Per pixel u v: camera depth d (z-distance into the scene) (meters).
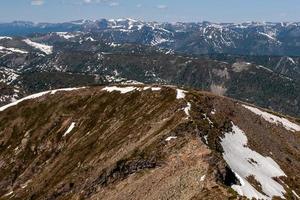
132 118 135.88
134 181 93.75
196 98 125.56
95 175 109.25
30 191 138.62
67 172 131.62
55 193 121.81
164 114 121.38
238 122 120.25
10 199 143.62
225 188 68.62
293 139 133.75
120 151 114.12
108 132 138.25
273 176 97.75
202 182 72.12
